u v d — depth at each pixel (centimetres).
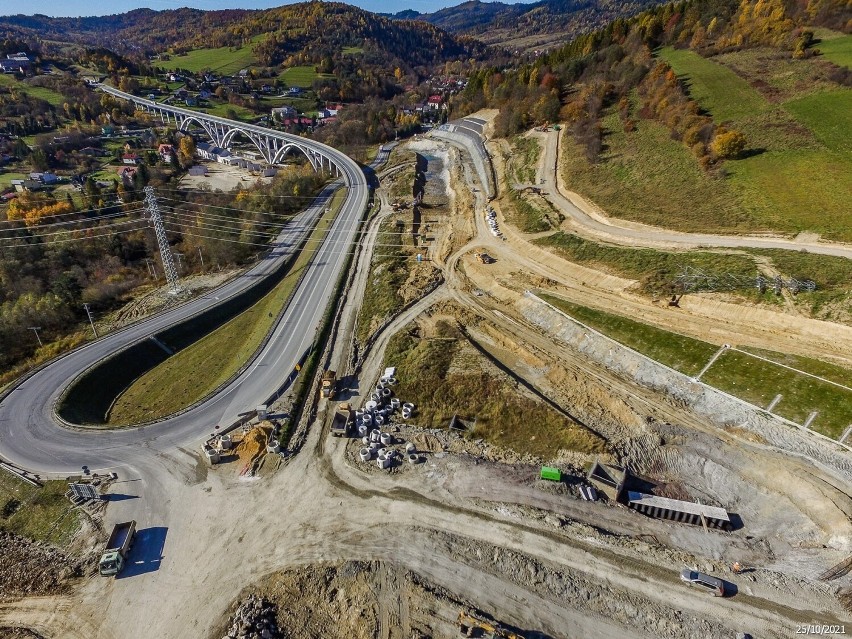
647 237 6919
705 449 4197
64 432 4694
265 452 4369
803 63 9631
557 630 2988
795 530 3569
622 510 3784
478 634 2919
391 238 8950
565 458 4269
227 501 3900
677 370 4878
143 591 3256
